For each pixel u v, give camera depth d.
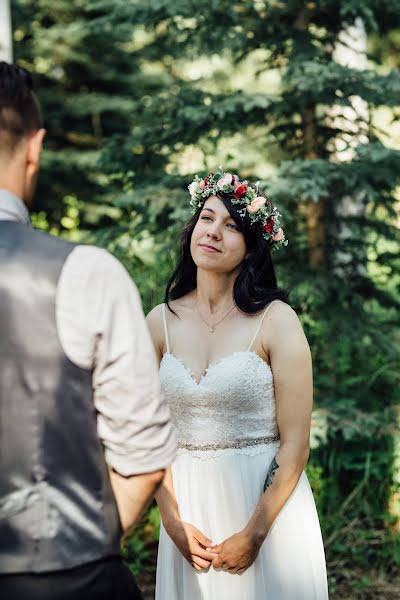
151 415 1.40
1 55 4.59
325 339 4.30
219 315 2.38
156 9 4.20
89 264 1.40
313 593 2.30
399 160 4.05
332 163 4.04
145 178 4.63
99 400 1.40
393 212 4.39
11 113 1.43
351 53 5.66
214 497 2.29
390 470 4.13
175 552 2.36
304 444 2.25
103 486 1.40
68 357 1.37
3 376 1.35
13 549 1.34
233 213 2.31
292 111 4.37
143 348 1.42
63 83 9.24
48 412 1.36
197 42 4.41
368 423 3.96
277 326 2.28
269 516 2.20
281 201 4.20
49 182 8.41
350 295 4.34
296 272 4.27
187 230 2.48
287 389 2.25
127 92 9.28
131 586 1.47
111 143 4.53
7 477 1.35
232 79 8.05
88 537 1.37
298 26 4.29
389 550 3.85
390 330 4.40
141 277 4.34
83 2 8.45
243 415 2.29
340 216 4.45
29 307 1.36
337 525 3.92
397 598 3.61
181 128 4.34
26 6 8.43
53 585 1.34
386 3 4.19
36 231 1.44
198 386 2.29
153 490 1.44
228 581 2.26
